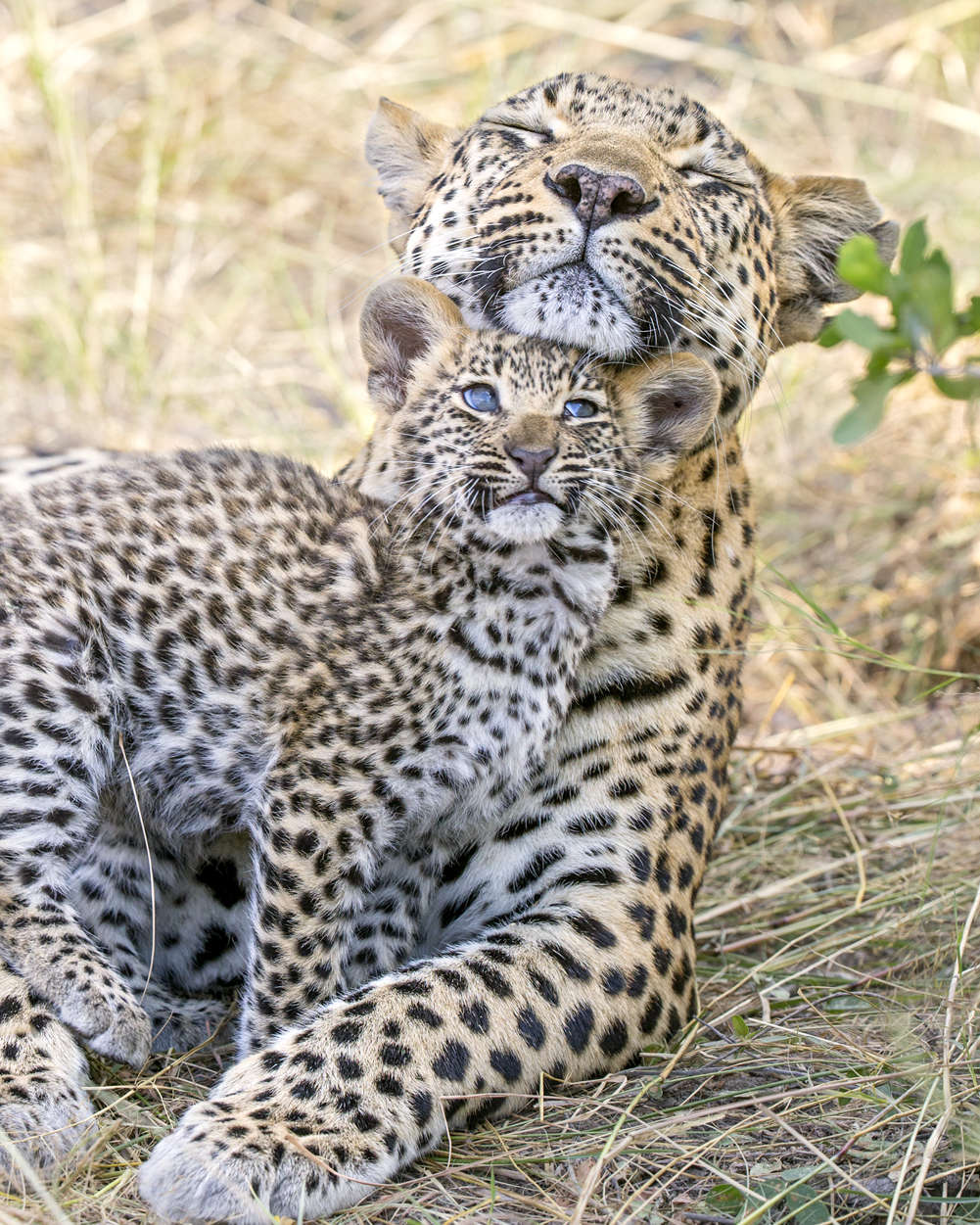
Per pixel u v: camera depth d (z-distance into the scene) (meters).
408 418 8.56
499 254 8.26
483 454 8.04
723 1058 8.19
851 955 9.54
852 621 13.62
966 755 11.50
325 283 17.50
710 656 8.88
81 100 19.41
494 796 8.34
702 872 8.87
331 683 8.02
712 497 8.91
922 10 21.98
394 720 7.98
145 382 15.91
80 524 8.66
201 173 18.81
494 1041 7.51
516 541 7.96
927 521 14.17
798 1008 8.73
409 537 8.30
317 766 7.90
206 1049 8.41
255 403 15.98
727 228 8.77
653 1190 7.02
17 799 8.10
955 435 14.92
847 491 14.84
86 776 8.32
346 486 9.16
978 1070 7.58
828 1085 7.67
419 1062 7.30
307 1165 6.85
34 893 8.06
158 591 8.46
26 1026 7.61
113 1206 6.87
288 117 19.81
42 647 8.24
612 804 8.41
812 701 13.05
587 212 8.07
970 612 13.25
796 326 9.78
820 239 9.62
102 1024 7.71
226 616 8.36
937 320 8.57
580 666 8.45
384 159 9.97
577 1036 7.74
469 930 8.59
